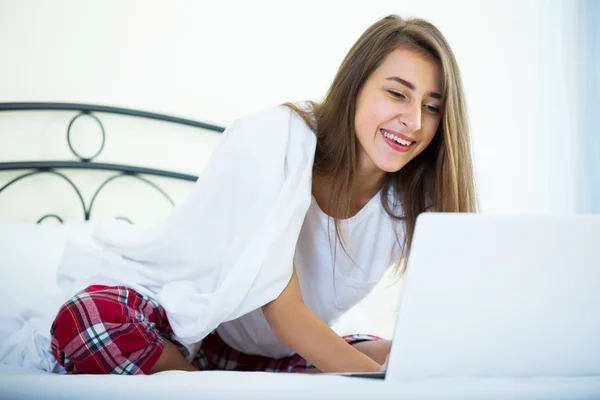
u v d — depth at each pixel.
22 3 2.14
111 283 1.26
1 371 1.11
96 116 2.20
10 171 2.12
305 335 1.09
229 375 0.90
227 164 1.20
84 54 2.19
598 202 2.57
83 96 2.19
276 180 1.15
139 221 2.23
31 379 0.90
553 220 0.73
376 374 0.86
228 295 1.10
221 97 2.32
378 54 1.16
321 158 1.23
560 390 0.74
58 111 2.15
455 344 0.77
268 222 1.12
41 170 2.12
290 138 1.19
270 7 2.38
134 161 2.23
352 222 1.27
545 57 2.61
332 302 1.37
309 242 1.29
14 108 2.08
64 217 2.16
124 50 2.23
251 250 1.11
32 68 2.14
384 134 1.17
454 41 2.57
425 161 1.28
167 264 1.25
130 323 1.11
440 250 0.73
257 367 1.45
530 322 0.77
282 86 2.38
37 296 1.55
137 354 1.12
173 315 1.17
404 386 0.75
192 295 1.15
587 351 0.80
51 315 1.43
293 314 1.11
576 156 2.58
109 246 1.32
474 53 2.58
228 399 0.77
